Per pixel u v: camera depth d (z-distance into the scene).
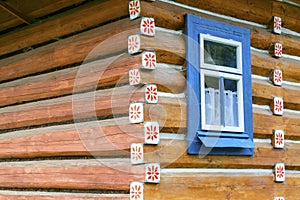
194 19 5.61
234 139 5.75
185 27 5.56
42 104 6.18
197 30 5.61
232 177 5.76
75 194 5.62
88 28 5.79
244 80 5.98
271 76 6.45
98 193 5.40
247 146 5.80
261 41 6.41
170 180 5.20
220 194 5.61
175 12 5.54
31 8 6.36
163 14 5.42
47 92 6.11
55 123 5.99
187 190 5.32
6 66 6.77
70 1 5.98
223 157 5.71
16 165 6.41
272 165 6.21
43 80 6.21
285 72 6.61
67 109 5.79
